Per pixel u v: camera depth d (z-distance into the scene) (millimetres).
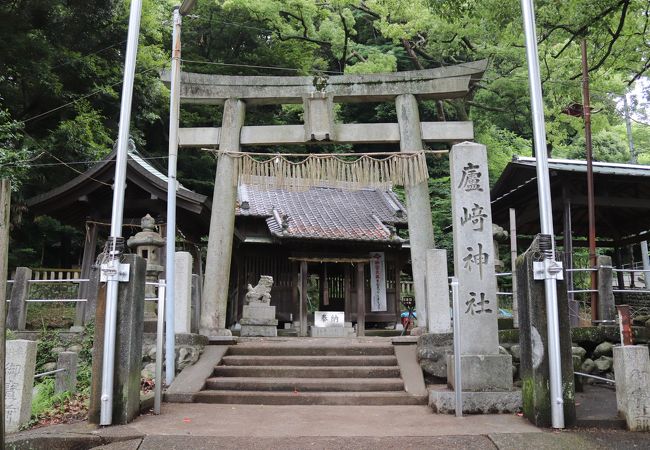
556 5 12797
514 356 8336
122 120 6293
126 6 17750
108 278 5746
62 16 16656
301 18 23328
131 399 5754
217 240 10469
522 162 14867
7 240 4125
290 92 11172
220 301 10258
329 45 26531
